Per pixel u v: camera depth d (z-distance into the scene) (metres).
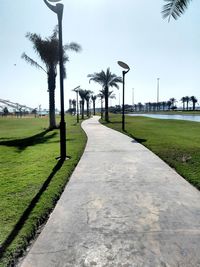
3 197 5.37
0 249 3.39
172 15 10.70
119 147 11.64
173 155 9.38
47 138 16.78
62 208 4.74
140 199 5.12
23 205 4.90
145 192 5.52
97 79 43.34
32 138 16.88
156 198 5.16
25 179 6.74
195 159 8.62
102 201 5.04
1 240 3.61
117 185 6.03
